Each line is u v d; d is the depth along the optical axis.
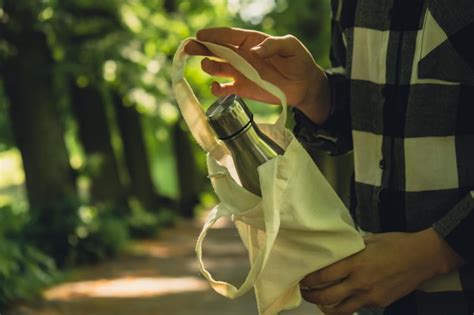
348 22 1.71
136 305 11.21
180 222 29.34
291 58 1.76
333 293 1.48
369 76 1.65
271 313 1.52
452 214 1.43
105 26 15.80
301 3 19.97
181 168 31.86
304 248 1.48
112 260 16.78
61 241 15.47
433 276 1.46
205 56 1.63
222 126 1.48
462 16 1.50
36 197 16.05
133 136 25.62
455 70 1.51
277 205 1.42
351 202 1.79
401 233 1.48
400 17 1.59
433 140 1.54
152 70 16.23
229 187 1.50
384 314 1.64
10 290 10.59
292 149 1.47
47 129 16.19
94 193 21.20
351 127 1.77
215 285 1.44
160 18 17.95
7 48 15.16
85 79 16.72
